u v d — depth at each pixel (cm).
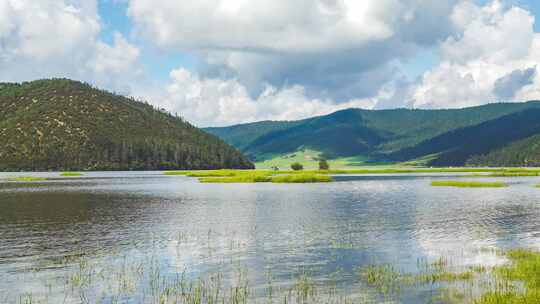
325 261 2794
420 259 2823
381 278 2395
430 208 5534
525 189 8656
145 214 5116
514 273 2411
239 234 3753
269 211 5334
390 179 14050
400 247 3186
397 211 5250
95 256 2981
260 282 2369
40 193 8288
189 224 4328
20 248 3231
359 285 2288
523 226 4081
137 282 2392
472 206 5712
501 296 1989
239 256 2950
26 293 2227
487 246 3200
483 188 9044
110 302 2098
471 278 2356
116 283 2378
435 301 2016
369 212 5172
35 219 4716
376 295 2125
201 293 2206
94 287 2314
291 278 2433
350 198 7025
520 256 2850
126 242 3438
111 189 9450
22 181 13200
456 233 3731
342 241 3416
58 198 7206
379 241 3406
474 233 3728
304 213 5119
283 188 9588
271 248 3183
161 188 9750
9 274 2552
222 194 7988
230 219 4659
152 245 3325
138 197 7406
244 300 2095
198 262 2802
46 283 2384
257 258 2889
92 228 4103
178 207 5828
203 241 3459
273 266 2686
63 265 2750
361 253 3005
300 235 3684
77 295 2195
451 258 2838
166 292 2227
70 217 4869
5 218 4788
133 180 13825
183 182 12444
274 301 2077
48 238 3612
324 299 2089
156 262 2814
